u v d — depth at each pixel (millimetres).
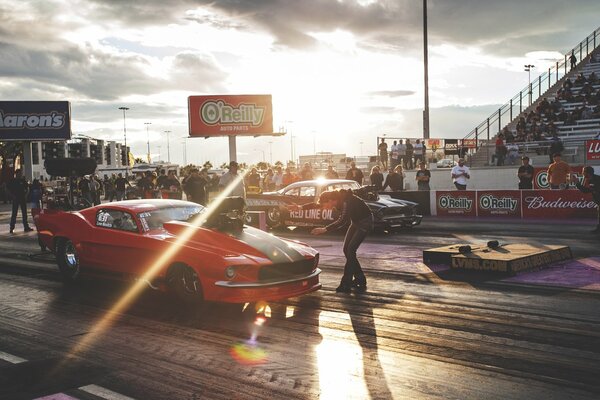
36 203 18703
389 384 4473
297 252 7152
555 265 9305
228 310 6969
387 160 29812
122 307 7293
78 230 8555
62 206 12945
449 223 16500
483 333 5723
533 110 33031
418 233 14188
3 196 40062
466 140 31188
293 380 4609
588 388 4285
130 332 6117
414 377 4602
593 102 29641
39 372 4918
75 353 5438
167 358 5223
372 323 6230
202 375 4762
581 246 11188
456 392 4273
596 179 12711
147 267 7477
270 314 6734
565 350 5141
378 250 11500
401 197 19938
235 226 7598
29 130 36750
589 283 7844
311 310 6879
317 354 5246
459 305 6879
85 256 8398
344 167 42656
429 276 8680
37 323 6605
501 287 7758
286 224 15773
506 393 4227
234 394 4340
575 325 5898
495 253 9242
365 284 8055
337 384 4500
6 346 5703
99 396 4355
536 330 5766
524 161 17859
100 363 5129
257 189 21234
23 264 11109
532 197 17125
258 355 5254
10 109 36469
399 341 5562
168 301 7566
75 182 21844
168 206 8422
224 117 36094
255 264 6652
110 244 7984
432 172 28422
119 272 7922
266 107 36500
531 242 11961
